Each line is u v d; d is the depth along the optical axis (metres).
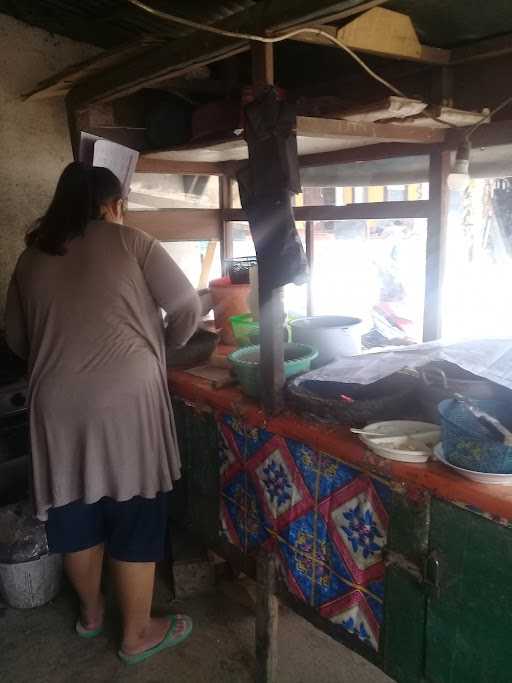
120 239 1.65
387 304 4.23
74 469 1.69
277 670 1.87
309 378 1.64
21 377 2.26
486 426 1.23
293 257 1.52
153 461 1.73
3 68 2.58
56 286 1.63
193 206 2.97
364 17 1.80
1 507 2.23
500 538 1.17
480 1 1.86
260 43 1.47
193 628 2.07
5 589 2.17
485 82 2.19
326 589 1.62
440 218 2.09
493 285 3.54
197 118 2.17
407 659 1.42
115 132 2.51
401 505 1.35
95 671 1.89
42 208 2.80
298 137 1.81
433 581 1.31
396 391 1.67
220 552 2.02
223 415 1.86
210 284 2.54
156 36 1.77
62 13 2.52
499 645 1.22
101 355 1.62
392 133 1.86
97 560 1.95
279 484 1.70
